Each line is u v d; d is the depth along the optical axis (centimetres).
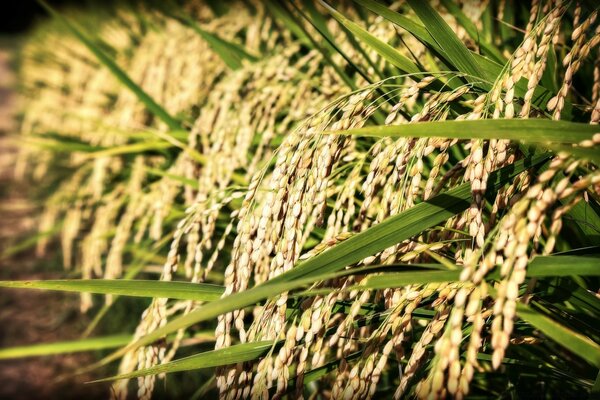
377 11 62
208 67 121
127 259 144
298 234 57
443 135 50
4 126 409
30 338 162
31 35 565
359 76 79
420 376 57
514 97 59
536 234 53
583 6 66
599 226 57
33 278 200
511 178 55
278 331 55
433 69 72
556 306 57
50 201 146
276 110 80
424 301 57
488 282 54
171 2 124
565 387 61
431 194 57
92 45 92
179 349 103
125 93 149
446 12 78
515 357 61
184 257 112
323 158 56
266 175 78
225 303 48
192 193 92
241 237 58
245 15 135
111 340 68
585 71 71
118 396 61
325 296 55
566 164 49
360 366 53
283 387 54
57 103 249
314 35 100
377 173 57
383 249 54
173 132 93
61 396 133
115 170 122
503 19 74
